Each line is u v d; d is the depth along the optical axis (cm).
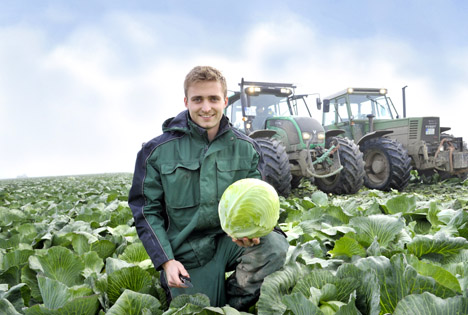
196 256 190
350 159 787
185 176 188
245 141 200
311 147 792
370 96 1034
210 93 183
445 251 221
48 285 187
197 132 192
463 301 130
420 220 364
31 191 1054
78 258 234
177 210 191
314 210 377
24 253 256
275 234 185
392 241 273
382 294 157
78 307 172
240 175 196
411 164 976
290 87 922
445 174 985
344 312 138
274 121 834
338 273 164
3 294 194
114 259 227
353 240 232
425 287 149
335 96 1061
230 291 191
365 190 891
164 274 200
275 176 682
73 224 374
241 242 169
